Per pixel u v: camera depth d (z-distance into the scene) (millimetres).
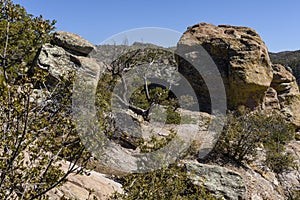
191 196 7258
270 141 15617
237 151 13422
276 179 13688
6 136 3162
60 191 5488
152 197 5301
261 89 20422
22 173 3381
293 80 26266
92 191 4773
